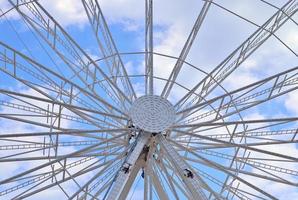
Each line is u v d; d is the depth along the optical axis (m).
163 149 30.28
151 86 32.31
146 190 31.53
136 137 30.03
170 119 30.17
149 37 33.78
